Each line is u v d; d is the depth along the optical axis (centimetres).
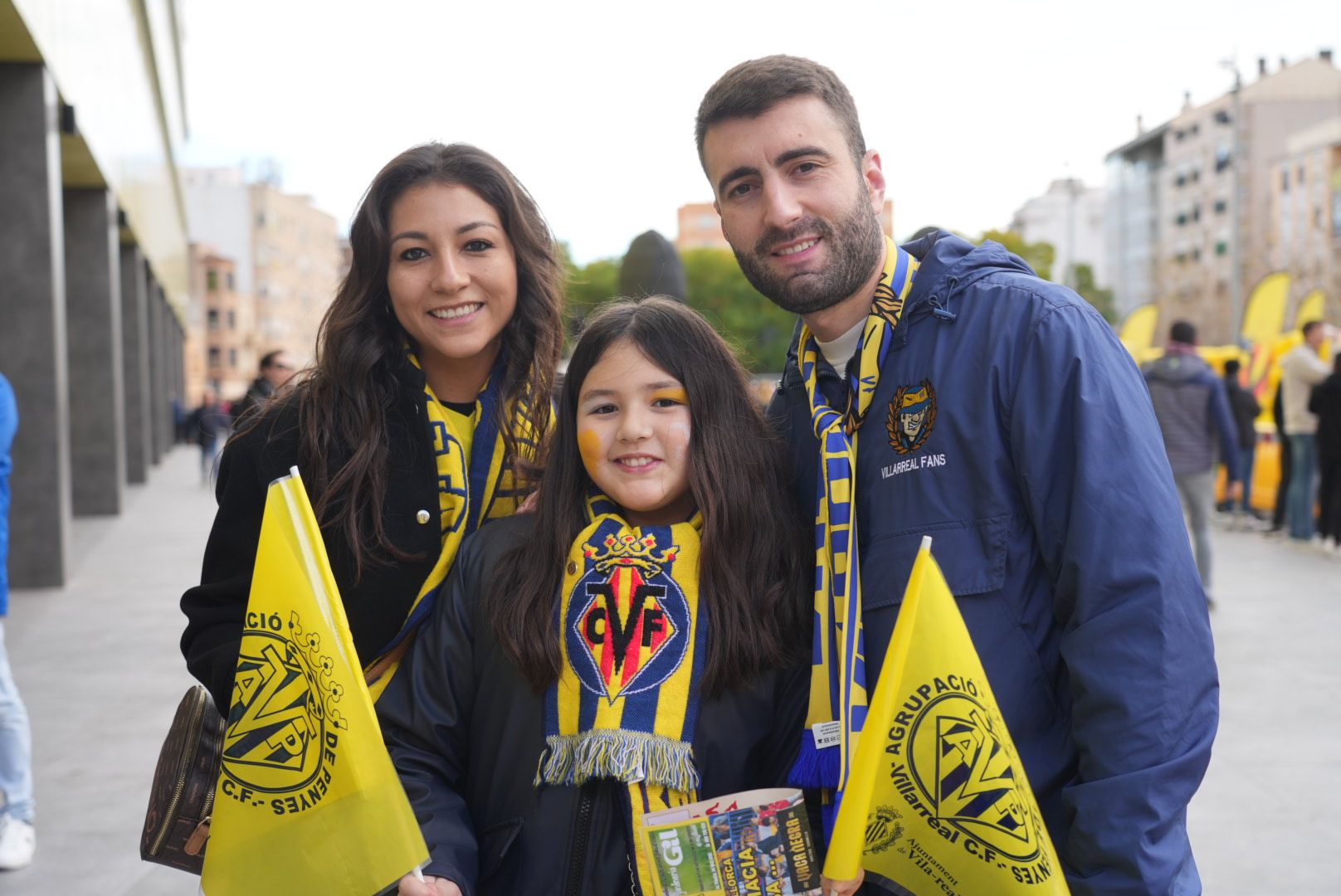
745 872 177
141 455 2125
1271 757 477
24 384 957
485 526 219
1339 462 1039
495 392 238
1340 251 5441
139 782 462
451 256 223
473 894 193
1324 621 747
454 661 208
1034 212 8288
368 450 218
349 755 183
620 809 191
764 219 201
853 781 173
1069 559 179
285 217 9606
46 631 780
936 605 176
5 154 951
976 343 192
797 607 207
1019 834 172
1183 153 7125
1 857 378
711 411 207
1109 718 173
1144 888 169
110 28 1443
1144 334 1762
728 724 197
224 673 209
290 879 184
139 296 2086
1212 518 1349
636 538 203
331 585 188
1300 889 354
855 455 204
